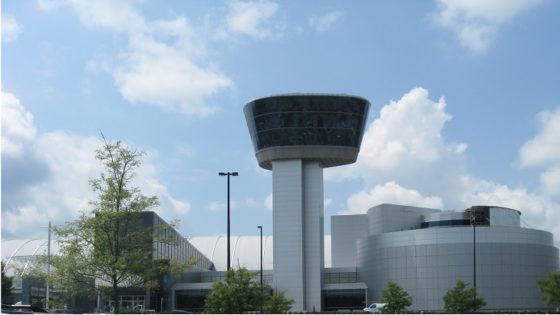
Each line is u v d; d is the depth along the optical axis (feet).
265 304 265.75
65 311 223.92
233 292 216.95
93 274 158.40
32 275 166.91
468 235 353.31
